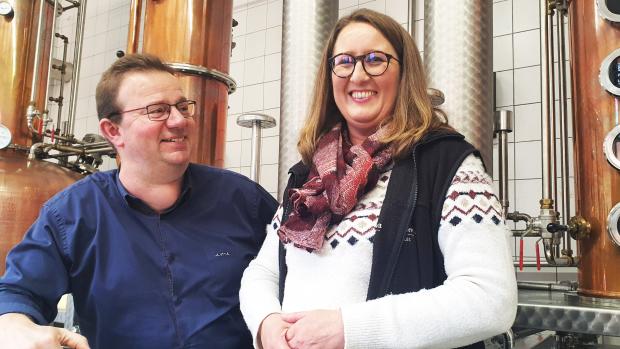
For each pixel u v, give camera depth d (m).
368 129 1.06
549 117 1.71
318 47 1.93
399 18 2.88
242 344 1.32
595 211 1.43
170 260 1.29
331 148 1.04
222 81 2.04
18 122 2.09
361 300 0.90
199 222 1.36
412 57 1.03
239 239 1.38
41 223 1.27
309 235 0.97
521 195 2.40
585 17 1.49
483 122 1.70
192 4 1.96
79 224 1.27
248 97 3.50
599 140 1.43
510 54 2.51
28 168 1.97
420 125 0.99
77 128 4.40
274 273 1.14
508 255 0.84
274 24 3.46
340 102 1.05
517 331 1.74
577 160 1.50
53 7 2.29
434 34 1.74
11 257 1.23
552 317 1.31
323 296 0.93
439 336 0.79
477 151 0.94
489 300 0.79
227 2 2.07
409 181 0.93
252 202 1.45
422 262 0.88
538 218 1.70
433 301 0.81
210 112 1.98
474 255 0.83
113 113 1.30
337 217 0.97
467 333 0.79
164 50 1.96
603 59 1.44
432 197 0.91
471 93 1.69
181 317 1.25
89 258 1.26
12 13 2.10
